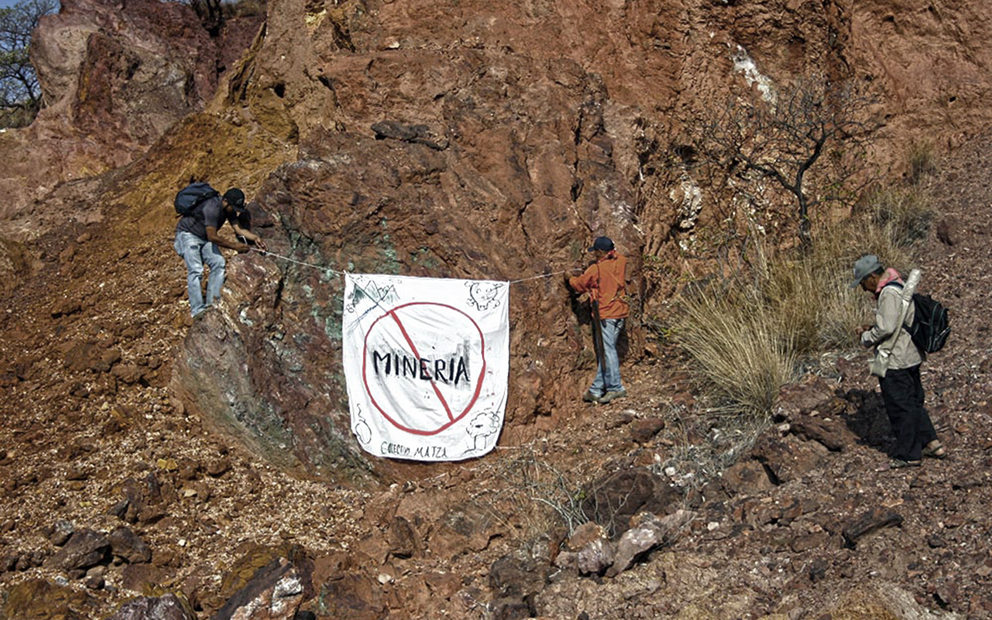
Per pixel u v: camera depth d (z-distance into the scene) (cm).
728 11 1027
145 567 640
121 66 1636
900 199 966
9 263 1147
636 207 905
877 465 601
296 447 774
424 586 595
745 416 728
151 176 1277
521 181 841
